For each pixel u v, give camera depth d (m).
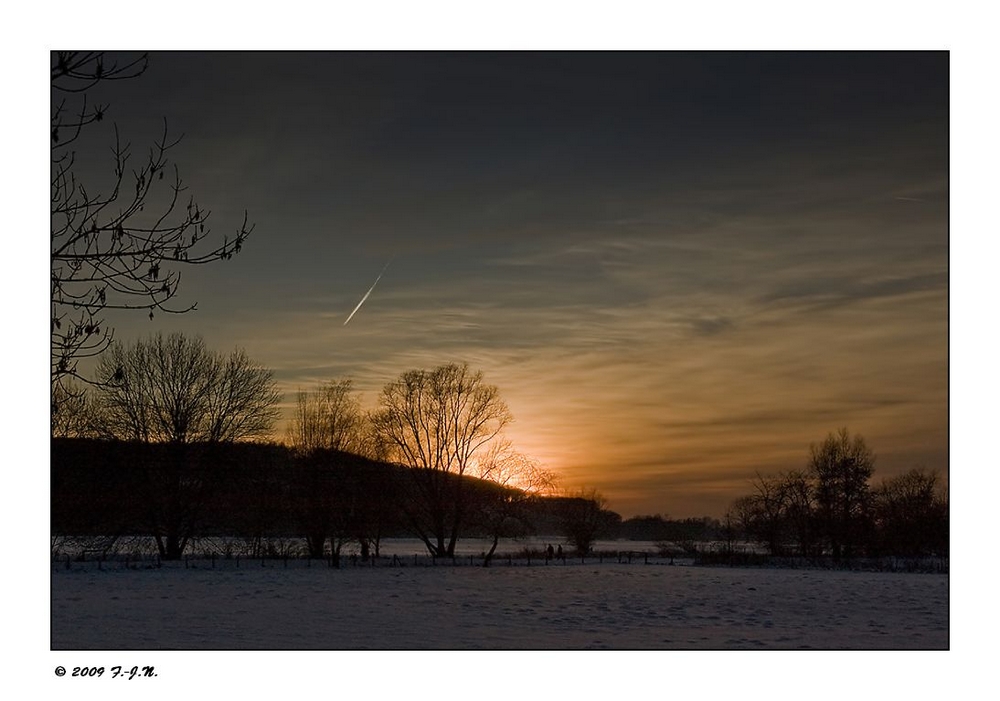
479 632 30.27
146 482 73.88
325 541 88.50
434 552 89.75
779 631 31.39
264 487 79.25
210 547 80.88
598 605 41.59
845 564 85.81
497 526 88.25
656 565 88.12
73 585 52.66
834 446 102.25
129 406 72.50
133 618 34.09
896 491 99.12
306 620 33.75
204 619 33.94
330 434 83.31
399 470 88.94
